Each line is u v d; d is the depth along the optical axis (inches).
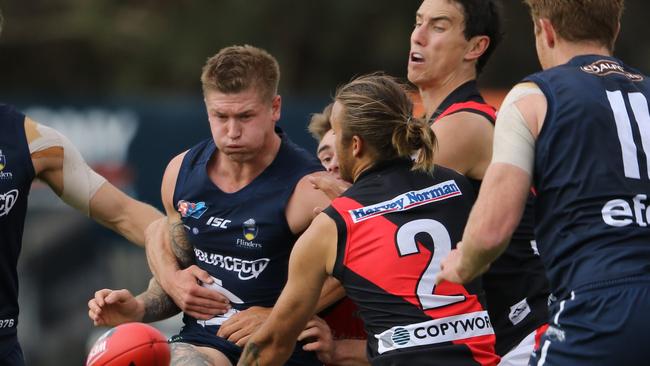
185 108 1813.5
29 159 716.0
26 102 1839.3
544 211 601.6
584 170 587.5
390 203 653.9
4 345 703.7
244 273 730.8
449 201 663.1
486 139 763.4
